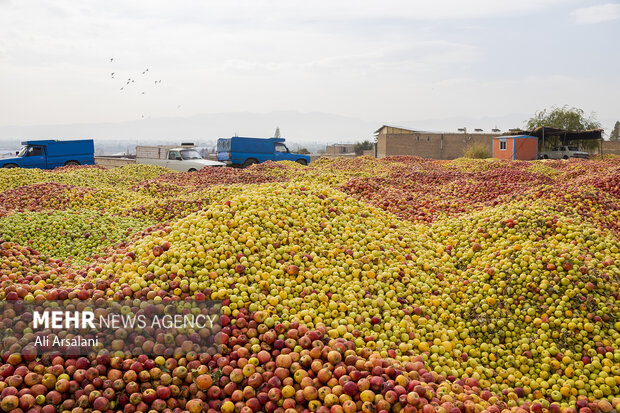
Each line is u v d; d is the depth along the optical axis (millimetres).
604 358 5051
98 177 19391
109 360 4191
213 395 4191
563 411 4324
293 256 5980
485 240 7730
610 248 6887
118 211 12211
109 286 5098
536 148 41281
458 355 5270
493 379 5113
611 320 5453
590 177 15461
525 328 5676
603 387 4691
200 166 27641
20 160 27578
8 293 4629
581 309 5594
